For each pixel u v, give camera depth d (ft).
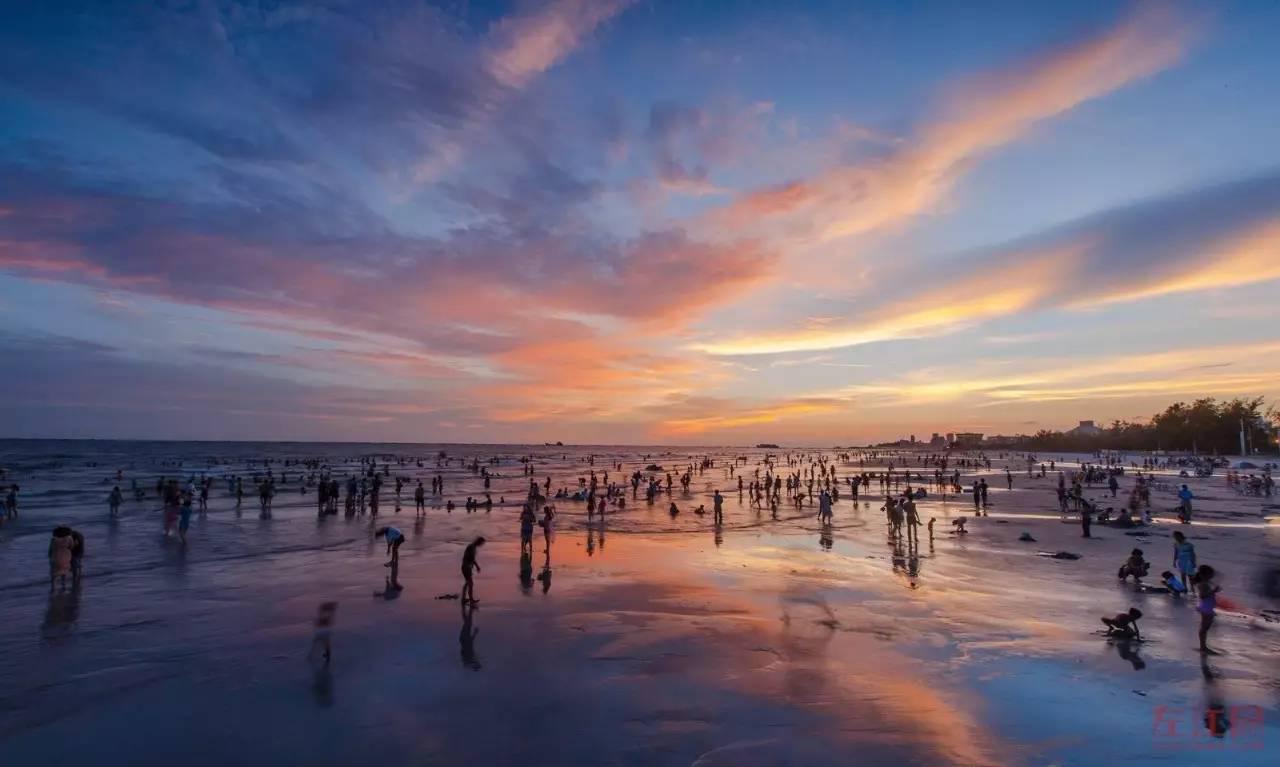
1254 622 44.42
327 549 77.00
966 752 25.73
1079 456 516.73
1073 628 43.16
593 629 42.78
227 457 472.85
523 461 448.65
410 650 38.37
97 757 25.53
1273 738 26.96
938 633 42.01
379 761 25.00
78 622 44.70
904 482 214.28
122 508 120.78
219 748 26.17
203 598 51.65
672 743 26.45
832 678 33.83
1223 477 216.13
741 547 80.43
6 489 144.25
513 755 25.43
